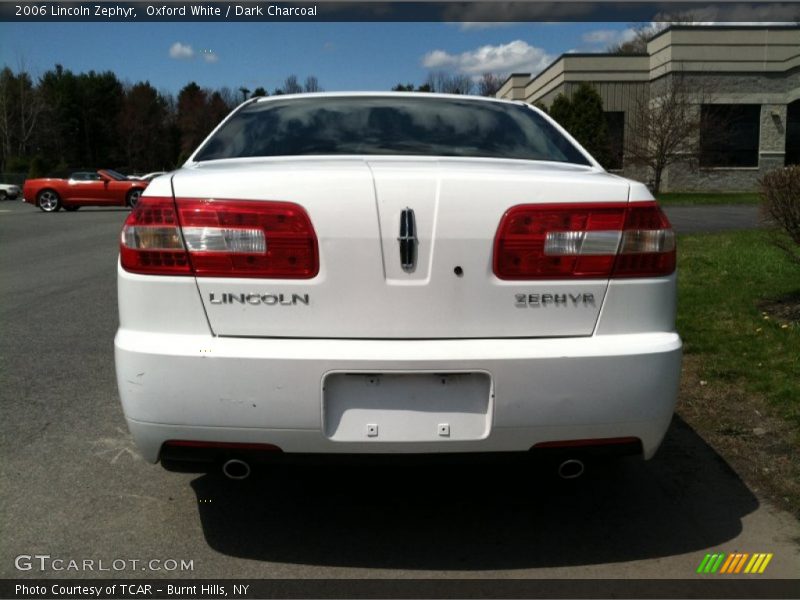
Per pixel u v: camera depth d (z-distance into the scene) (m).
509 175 2.59
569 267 2.57
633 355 2.55
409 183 2.51
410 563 2.79
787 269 8.07
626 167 29.20
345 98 3.71
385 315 2.51
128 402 2.54
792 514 3.14
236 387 2.46
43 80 75.19
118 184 25.83
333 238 2.49
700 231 13.41
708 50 28.47
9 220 20.64
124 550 2.87
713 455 3.72
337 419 2.51
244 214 2.50
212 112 78.56
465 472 3.55
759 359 5.04
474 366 2.48
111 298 7.95
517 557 2.83
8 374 5.06
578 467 2.67
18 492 3.33
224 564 2.78
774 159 29.23
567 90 31.03
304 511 3.20
